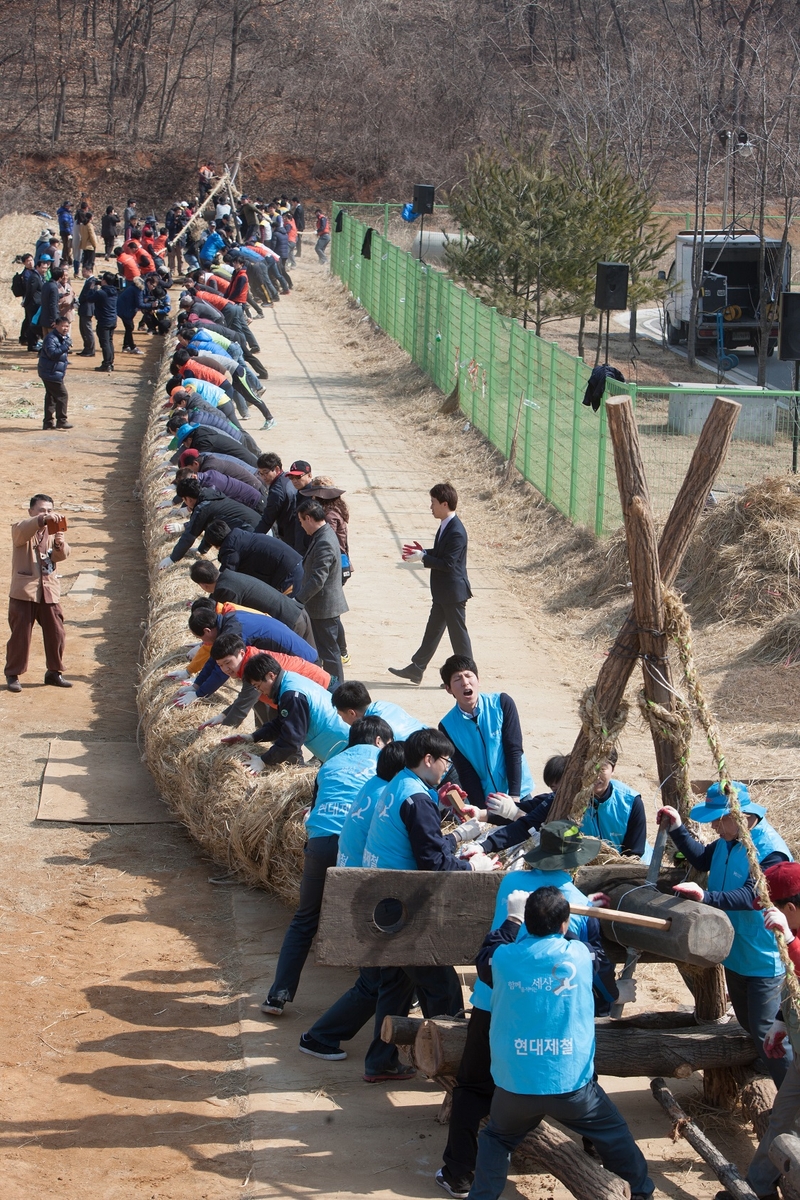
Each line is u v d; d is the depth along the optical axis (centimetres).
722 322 2962
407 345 2945
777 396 1680
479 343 2231
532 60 6056
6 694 1201
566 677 1245
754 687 1145
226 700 1005
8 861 881
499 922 559
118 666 1291
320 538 1105
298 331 3397
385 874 603
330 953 600
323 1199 559
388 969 648
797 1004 535
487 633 1372
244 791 862
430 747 637
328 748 845
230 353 2203
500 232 2553
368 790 663
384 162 6219
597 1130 526
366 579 1532
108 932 800
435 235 3816
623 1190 522
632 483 569
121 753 1074
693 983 626
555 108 4116
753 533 1304
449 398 2389
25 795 988
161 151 6106
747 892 567
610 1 5569
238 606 1054
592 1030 520
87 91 6488
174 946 786
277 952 782
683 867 637
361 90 6262
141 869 885
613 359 3062
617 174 2647
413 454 2183
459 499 1923
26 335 2970
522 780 760
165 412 1964
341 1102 638
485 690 1199
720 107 3462
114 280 2797
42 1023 694
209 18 6956
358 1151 596
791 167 2855
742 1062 606
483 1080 564
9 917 809
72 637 1372
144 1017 707
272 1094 640
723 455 580
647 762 1052
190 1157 589
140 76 6244
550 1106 512
